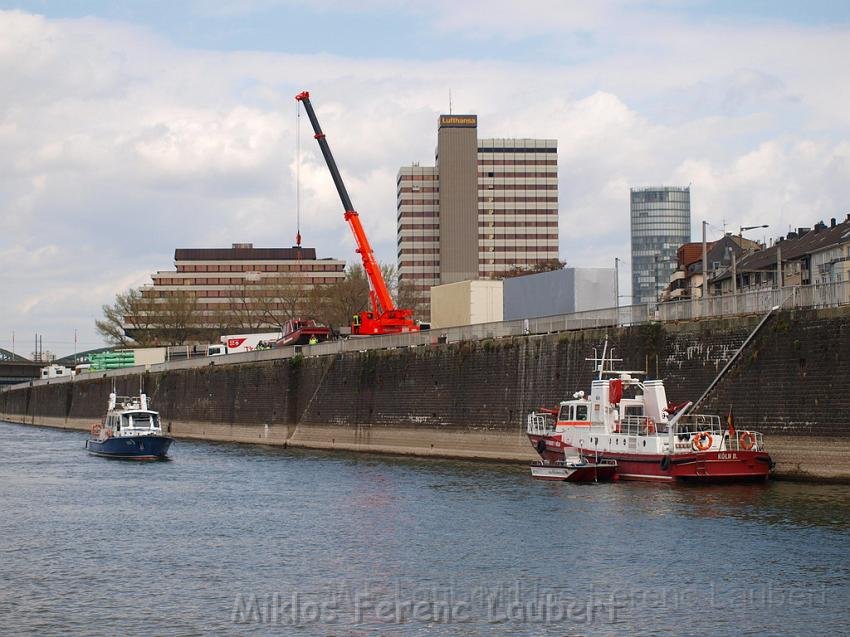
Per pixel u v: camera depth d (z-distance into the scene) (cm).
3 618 5181
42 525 7650
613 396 9300
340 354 14325
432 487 9088
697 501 7694
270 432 15862
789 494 7806
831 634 4781
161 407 19675
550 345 10919
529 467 10631
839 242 16688
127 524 7650
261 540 6931
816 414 8262
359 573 5944
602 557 6112
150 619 5144
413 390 12775
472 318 13488
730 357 9000
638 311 10100
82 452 14550
